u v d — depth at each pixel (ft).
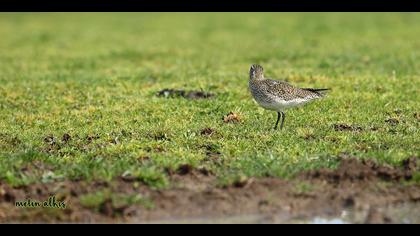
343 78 72.33
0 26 146.51
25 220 38.04
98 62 92.43
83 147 48.24
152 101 62.44
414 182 40.68
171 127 52.65
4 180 41.19
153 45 111.86
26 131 53.01
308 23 139.54
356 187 40.37
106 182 40.52
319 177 41.16
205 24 143.64
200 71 81.00
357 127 52.37
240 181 40.01
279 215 37.91
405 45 102.63
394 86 67.36
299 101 51.26
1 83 73.87
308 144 47.09
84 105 62.18
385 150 45.03
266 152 45.32
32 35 128.57
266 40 115.24
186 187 40.37
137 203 38.55
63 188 40.42
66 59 96.07
